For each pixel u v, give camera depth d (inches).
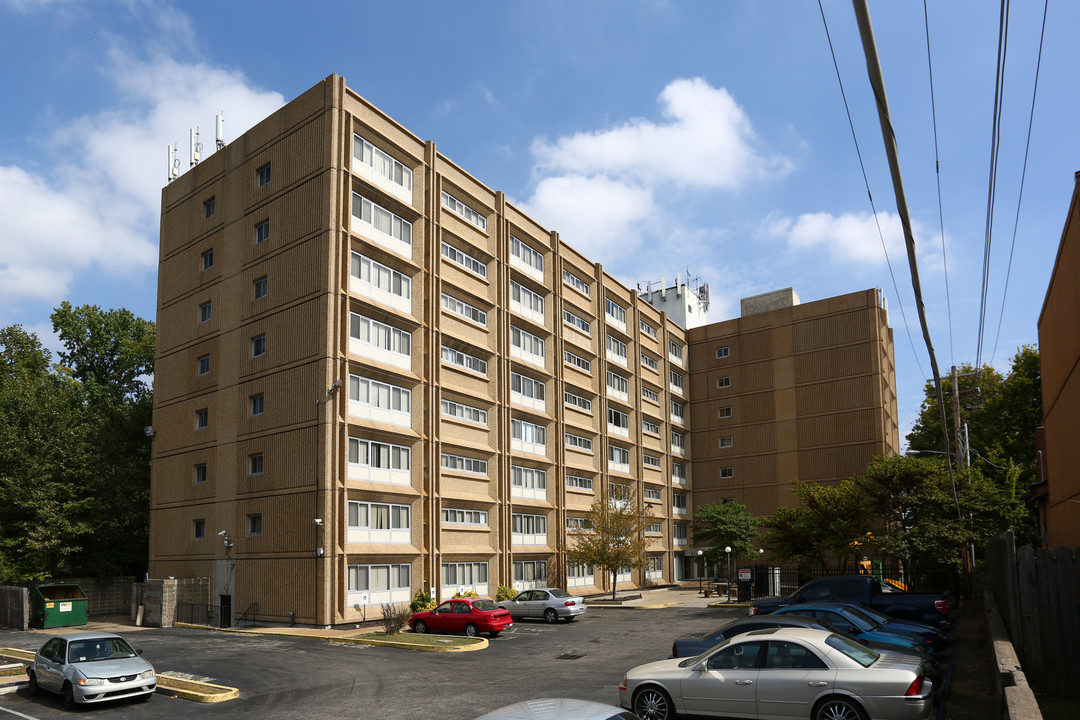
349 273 1381.6
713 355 2758.4
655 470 2501.2
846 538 1405.0
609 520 1921.8
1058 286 896.9
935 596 890.7
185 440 1596.9
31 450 1712.6
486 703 662.5
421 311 1544.0
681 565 2637.8
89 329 2237.9
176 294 1689.2
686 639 652.1
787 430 2554.1
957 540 1279.5
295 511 1320.1
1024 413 2300.7
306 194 1408.7
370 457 1387.8
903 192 266.8
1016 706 394.6
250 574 1384.1
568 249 2171.5
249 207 1529.3
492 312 1787.6
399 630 1208.8
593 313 2276.1
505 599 1614.2
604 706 317.1
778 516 1508.4
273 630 1239.5
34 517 1660.9
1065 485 974.4
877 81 222.1
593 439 2204.7
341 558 1284.4
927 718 466.3
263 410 1423.5
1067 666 575.8
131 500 1827.0
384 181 1518.2
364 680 802.2
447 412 1606.8
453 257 1702.8
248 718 650.2
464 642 1047.6
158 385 1699.1
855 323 2465.6
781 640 510.6
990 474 2190.0
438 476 1524.4
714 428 2716.5
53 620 1455.5
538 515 1897.1
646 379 2509.8
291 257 1416.1
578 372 2153.1
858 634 640.4
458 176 1723.7
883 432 2379.4
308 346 1352.1
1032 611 592.7
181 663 943.0
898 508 1405.0
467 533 1614.2
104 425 1903.3
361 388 1391.5
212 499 1496.1
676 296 3083.2
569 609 1358.3
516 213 1945.1
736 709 506.6
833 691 478.0
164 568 1590.8
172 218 1737.2
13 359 2046.0
